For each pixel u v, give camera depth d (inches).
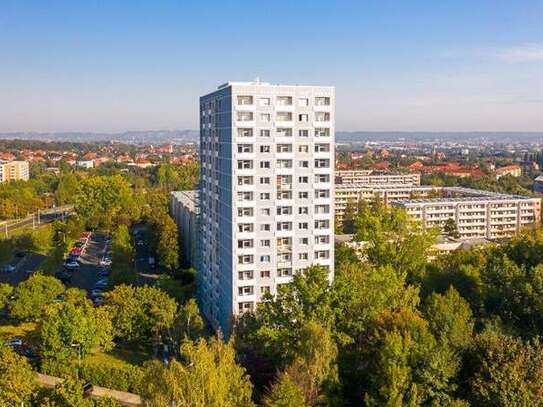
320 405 3253.0
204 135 6309.1
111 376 4350.4
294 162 5442.9
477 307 4805.6
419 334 3499.0
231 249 5393.7
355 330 3873.0
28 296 5472.4
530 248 5600.4
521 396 3058.6
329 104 5472.4
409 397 3169.3
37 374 4426.7
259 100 5290.4
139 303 5012.3
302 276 4276.6
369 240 6717.5
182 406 2888.8
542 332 4279.0
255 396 3777.1
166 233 7839.6
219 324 5821.9
